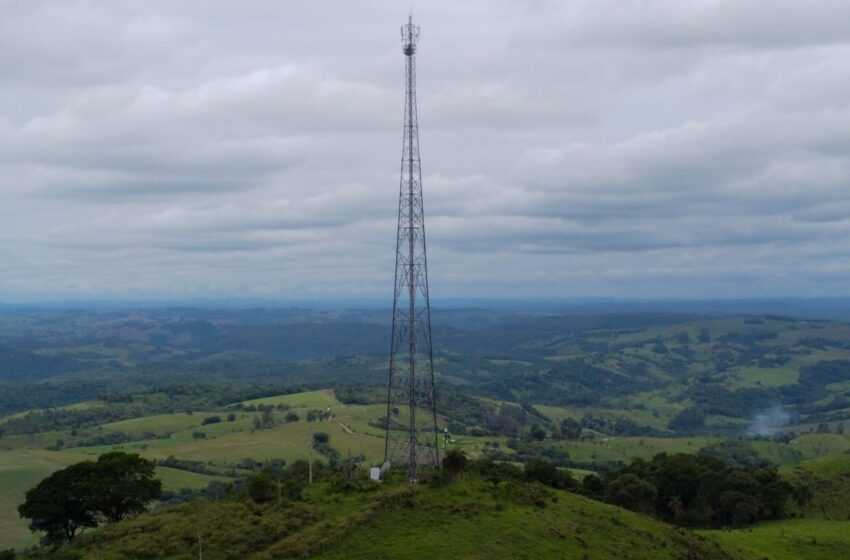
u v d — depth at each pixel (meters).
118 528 76.75
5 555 78.94
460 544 68.44
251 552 67.62
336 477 87.94
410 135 90.56
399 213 90.12
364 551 66.56
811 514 119.56
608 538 79.56
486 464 103.00
